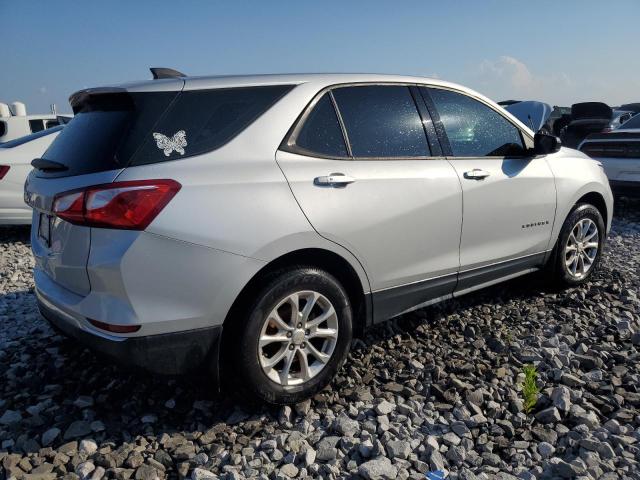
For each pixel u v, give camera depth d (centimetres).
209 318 261
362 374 333
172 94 269
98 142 259
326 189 291
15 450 262
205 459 254
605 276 507
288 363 284
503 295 463
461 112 378
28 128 1193
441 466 249
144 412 293
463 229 359
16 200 668
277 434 273
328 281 290
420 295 349
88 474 245
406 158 334
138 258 242
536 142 405
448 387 316
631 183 787
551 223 429
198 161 261
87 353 359
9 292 501
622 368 334
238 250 260
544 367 337
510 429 275
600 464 246
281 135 287
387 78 344
